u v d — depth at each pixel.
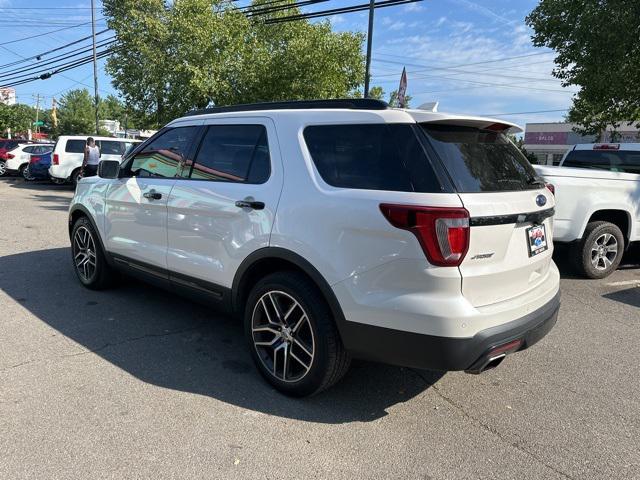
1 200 13.54
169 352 4.00
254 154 3.60
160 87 16.36
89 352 3.93
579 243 6.53
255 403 3.28
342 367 3.19
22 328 4.36
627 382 3.79
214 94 15.59
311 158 3.24
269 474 2.59
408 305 2.73
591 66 11.02
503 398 3.49
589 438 3.03
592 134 14.23
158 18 16.86
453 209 2.66
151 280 4.48
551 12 11.41
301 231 3.12
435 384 3.66
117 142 17.75
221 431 2.95
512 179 3.23
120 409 3.13
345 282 2.93
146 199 4.34
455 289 2.70
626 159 7.86
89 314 4.77
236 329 4.55
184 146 4.19
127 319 4.68
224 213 3.62
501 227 2.87
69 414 3.04
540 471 2.70
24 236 8.48
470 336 2.71
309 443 2.87
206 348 4.11
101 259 5.23
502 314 2.86
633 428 3.15
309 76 16.44
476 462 2.76
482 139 3.22
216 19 15.70
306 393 3.28
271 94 16.45
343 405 3.31
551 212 3.43
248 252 3.46
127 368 3.69
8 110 45.41
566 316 5.27
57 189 17.70
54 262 6.71
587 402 3.47
